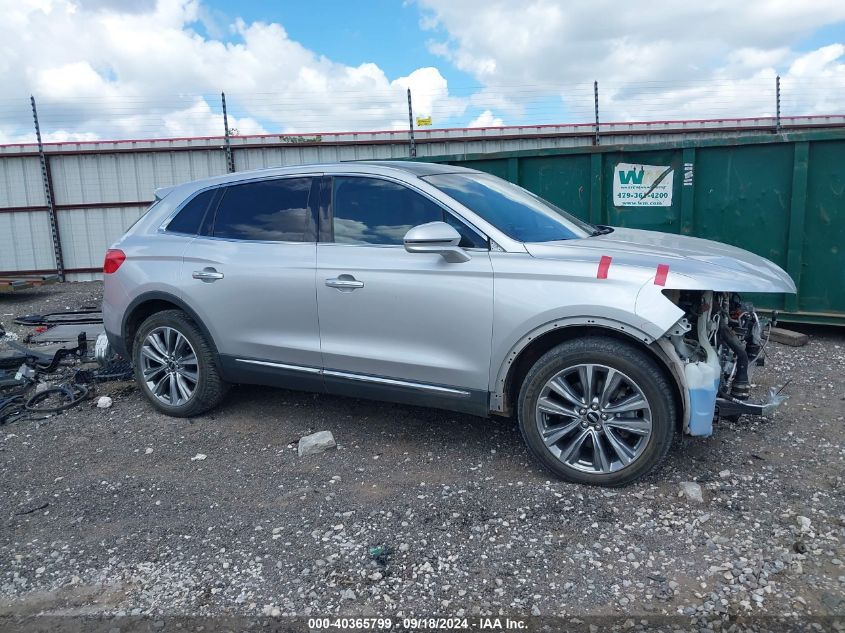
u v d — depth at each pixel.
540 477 3.79
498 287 3.68
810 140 6.66
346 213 4.27
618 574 2.87
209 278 4.61
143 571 3.05
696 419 3.40
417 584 2.86
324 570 2.99
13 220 14.74
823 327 7.35
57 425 4.98
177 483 3.94
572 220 4.55
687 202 7.36
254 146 14.44
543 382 3.63
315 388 4.41
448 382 3.89
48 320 8.77
